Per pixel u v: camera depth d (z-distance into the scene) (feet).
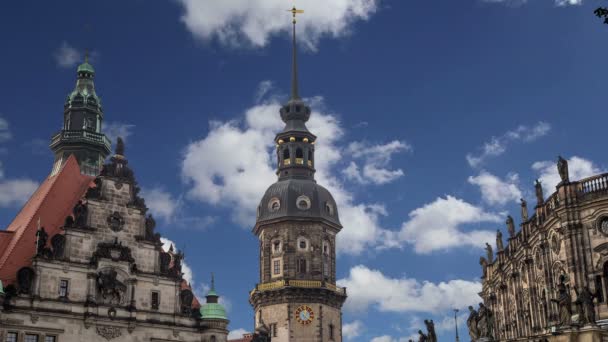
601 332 165.07
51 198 272.51
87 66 330.13
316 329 370.12
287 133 414.21
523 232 225.15
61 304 243.81
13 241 257.14
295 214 388.78
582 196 190.08
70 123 315.37
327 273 389.39
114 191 267.80
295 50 440.45
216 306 274.57
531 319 220.64
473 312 219.61
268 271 386.73
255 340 326.65
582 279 185.68
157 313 262.88
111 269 257.34
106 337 249.55
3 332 231.09
